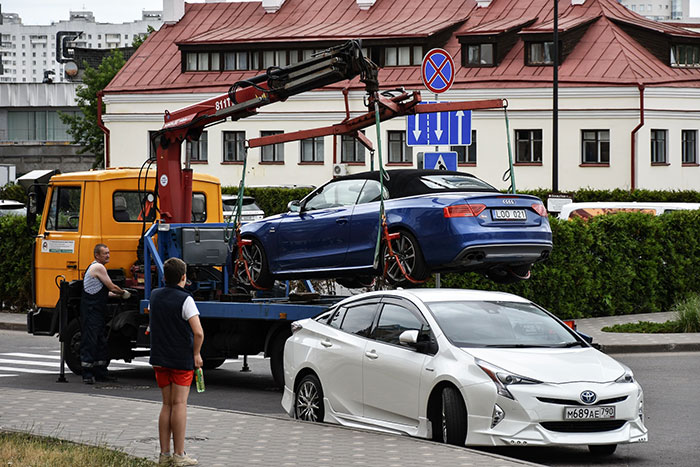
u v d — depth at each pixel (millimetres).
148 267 33344
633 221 51031
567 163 102000
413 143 38531
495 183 104188
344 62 29094
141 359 41219
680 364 36000
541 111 102438
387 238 27344
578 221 48875
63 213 36188
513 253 26938
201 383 19172
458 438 20859
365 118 29469
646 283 51531
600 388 20531
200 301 33000
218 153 113188
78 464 18609
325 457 19531
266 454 19875
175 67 117625
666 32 103688
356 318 24125
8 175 121938
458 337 21891
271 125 111312
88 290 33531
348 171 109188
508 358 21047
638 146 100125
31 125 183500
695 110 102438
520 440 20109
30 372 36781
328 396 24078
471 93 104750
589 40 104625
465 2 114188
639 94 99812
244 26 120188
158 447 20719
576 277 48625
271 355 30844
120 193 35438
